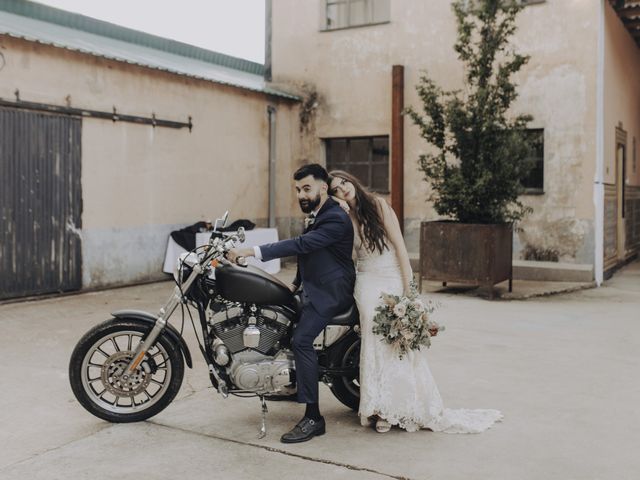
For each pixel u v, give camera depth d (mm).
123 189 9703
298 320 3883
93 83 9188
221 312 3828
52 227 8719
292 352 3855
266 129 12562
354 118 12531
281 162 13008
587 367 5285
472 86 10039
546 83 10742
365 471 3311
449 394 4559
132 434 3801
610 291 9734
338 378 4164
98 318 7266
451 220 9375
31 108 8352
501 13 10516
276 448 3602
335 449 3594
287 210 13219
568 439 3740
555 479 3219
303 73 12969
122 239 9711
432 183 9391
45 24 10664
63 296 8789
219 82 11156
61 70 8750
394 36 12031
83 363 3904
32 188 8445
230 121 11680
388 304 3787
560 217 10719
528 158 10023
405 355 3844
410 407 3803
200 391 4633
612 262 11641
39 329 6668
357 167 12797
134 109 9828
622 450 3580
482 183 8688
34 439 3734
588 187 10492
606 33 10797
